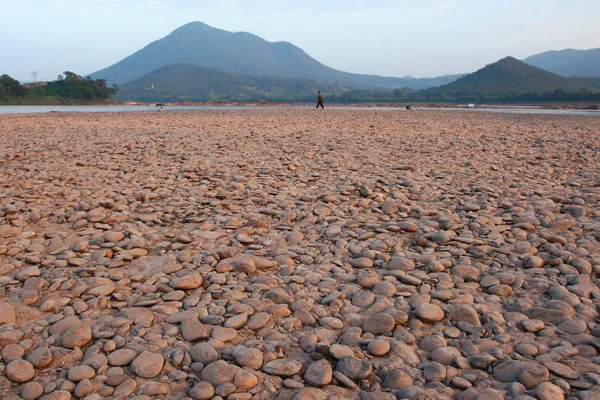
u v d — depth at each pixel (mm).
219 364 2375
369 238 4387
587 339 2590
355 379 2305
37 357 2445
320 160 8867
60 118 22922
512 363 2369
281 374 2348
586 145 11164
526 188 6332
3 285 3354
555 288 3203
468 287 3342
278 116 24859
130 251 3994
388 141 11898
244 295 3238
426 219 4980
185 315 2902
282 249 4082
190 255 3977
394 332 2754
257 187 6504
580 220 4762
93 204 5441
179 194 6172
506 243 4199
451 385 2266
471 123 19609
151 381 2289
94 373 2355
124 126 17141
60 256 3896
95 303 3090
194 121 20375
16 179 6906
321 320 2885
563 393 2139
